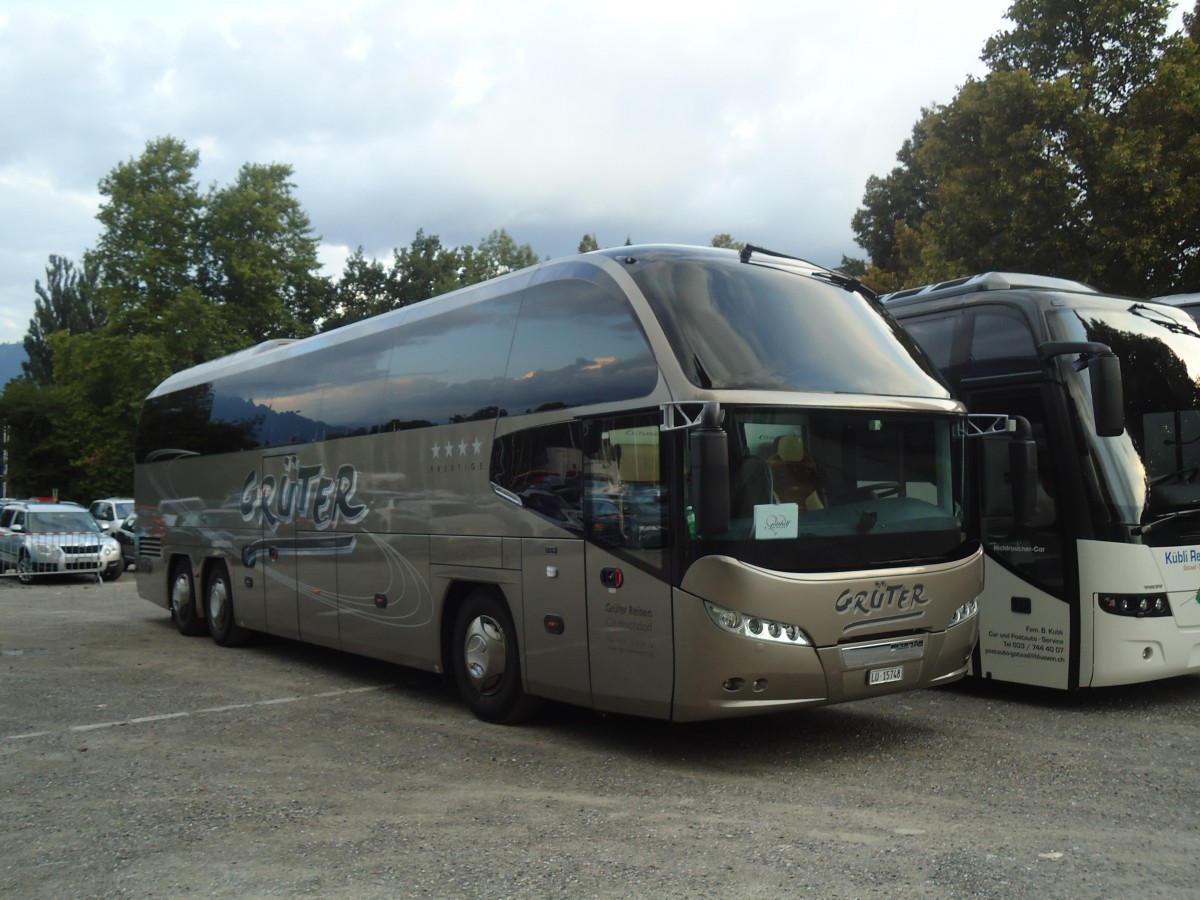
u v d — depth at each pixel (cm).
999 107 2020
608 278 738
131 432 4334
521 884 477
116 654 1275
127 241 4362
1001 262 2056
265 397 1241
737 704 644
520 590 788
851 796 614
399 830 561
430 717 870
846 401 695
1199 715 835
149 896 476
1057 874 480
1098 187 1917
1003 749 727
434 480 902
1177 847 518
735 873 486
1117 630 822
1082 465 841
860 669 671
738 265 751
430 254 6531
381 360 1008
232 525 1300
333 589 1066
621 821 570
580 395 745
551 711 845
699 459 606
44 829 576
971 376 923
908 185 4800
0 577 2652
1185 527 855
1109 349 788
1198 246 1938
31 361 9625
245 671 1136
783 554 652
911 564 703
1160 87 1905
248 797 631
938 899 451
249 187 4512
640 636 679
